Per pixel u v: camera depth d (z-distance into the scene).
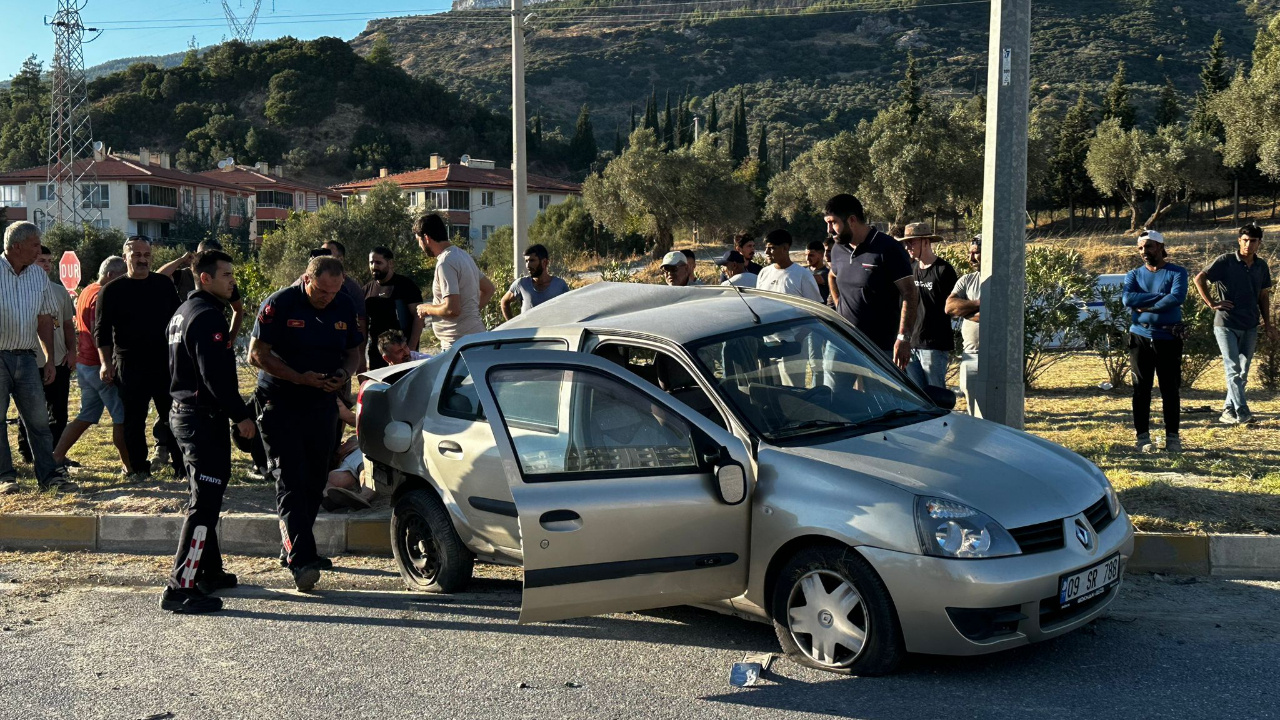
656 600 4.77
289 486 6.07
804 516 4.57
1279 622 5.13
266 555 6.99
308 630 5.43
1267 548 5.89
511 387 5.29
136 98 138.88
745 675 4.61
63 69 63.72
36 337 8.01
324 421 6.18
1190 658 4.68
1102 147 65.69
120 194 75.75
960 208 56.75
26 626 5.54
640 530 4.70
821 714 4.18
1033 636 4.38
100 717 4.32
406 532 6.15
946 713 4.14
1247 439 9.11
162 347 8.18
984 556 4.28
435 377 6.00
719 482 4.63
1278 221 63.59
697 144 61.03
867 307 7.30
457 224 82.00
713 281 27.11
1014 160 7.18
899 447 4.88
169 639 5.31
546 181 88.44
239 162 127.81
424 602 5.87
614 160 60.19
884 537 4.37
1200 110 81.00
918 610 4.30
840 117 190.75
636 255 61.03
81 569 6.63
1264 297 10.07
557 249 57.44
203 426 5.84
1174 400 8.64
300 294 6.05
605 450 4.88
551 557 4.58
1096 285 13.34
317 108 139.00
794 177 66.44
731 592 4.86
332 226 51.91
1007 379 7.30
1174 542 6.00
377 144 133.62
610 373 5.00
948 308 8.70
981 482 4.56
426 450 5.84
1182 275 8.50
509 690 4.55
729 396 5.02
